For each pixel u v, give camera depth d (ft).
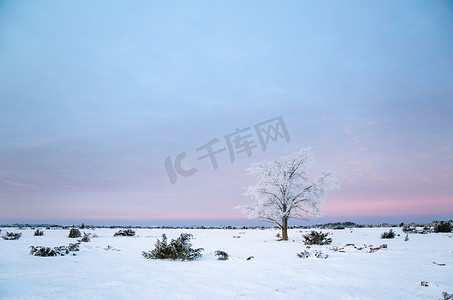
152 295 19.11
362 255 40.73
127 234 101.50
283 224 77.05
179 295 19.12
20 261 35.06
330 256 39.83
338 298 18.35
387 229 130.41
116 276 25.99
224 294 19.39
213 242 70.18
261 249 51.98
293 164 80.23
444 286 21.67
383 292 19.83
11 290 20.29
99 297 18.52
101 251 49.39
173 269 30.01
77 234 89.10
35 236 88.63
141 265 33.09
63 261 35.96
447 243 57.52
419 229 113.50
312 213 77.15
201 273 27.58
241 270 29.30
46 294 19.21
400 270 28.78
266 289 20.86
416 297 18.52
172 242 39.91
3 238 73.82
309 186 80.02
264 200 77.97
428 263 33.01
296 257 39.88
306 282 23.36
